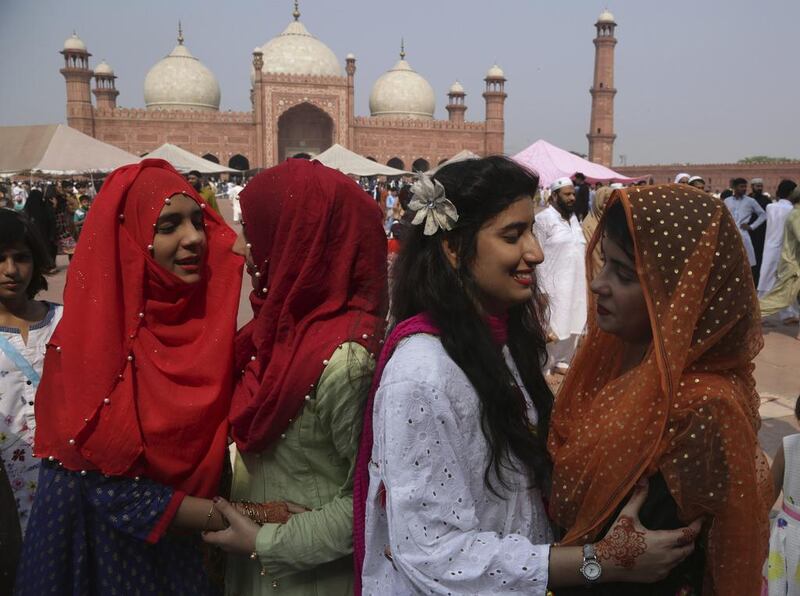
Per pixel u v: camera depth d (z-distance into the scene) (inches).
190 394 58.5
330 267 55.8
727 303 42.5
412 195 46.8
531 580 41.1
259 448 56.7
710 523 42.7
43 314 84.3
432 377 42.5
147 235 59.9
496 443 45.4
